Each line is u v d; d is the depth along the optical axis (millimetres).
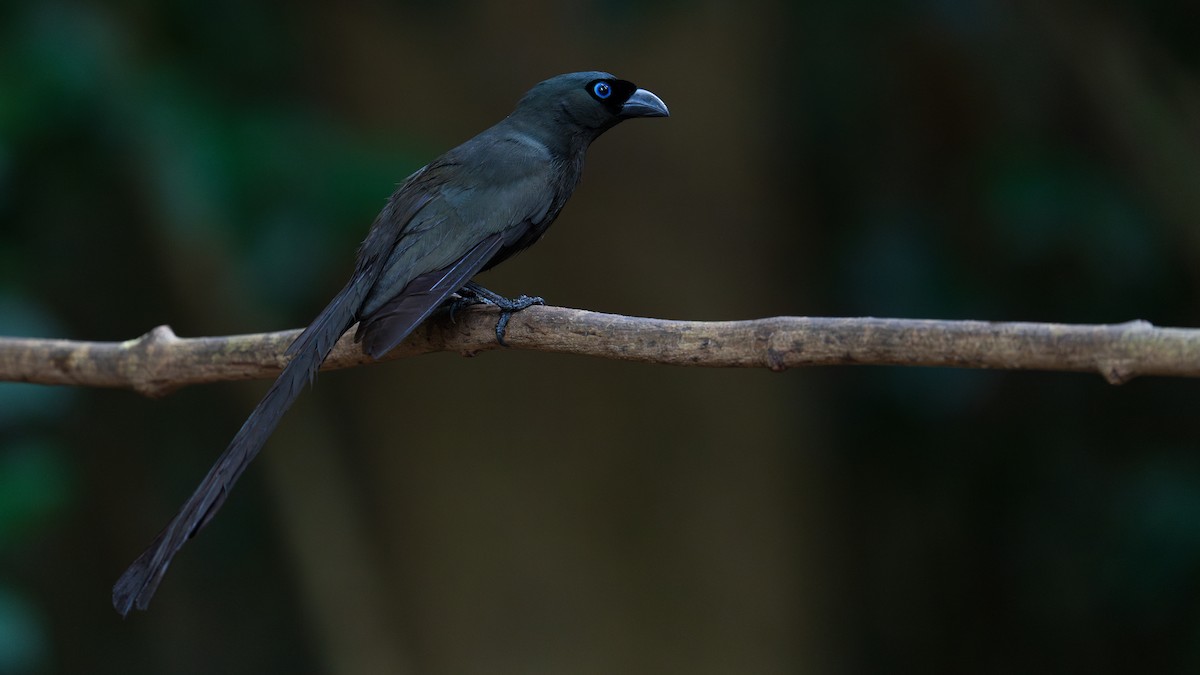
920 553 15320
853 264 13594
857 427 14594
